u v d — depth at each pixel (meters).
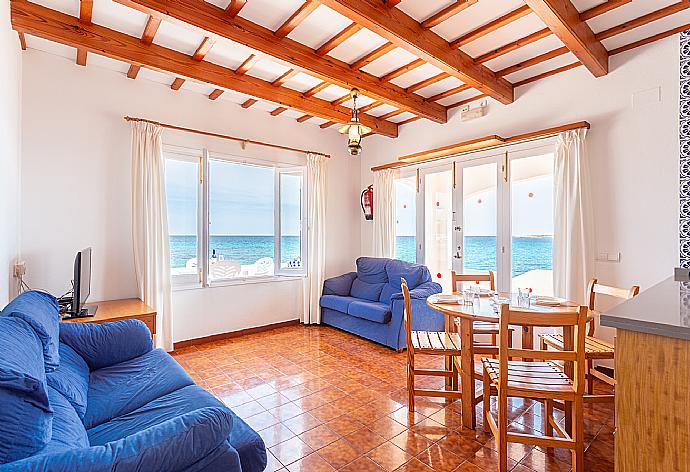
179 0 2.50
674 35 2.92
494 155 4.17
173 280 4.11
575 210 3.34
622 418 1.20
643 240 3.06
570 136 3.41
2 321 1.33
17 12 2.56
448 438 2.27
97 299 3.56
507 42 3.12
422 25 2.83
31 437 0.97
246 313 4.69
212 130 4.39
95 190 3.56
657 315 1.21
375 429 2.37
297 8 2.69
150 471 1.03
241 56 3.41
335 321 4.93
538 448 2.16
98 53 2.95
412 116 5.03
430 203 4.91
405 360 3.71
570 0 2.57
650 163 3.04
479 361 3.68
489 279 3.45
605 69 3.21
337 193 5.71
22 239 3.17
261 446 1.49
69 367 1.85
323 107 4.45
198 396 1.80
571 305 2.49
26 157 3.20
